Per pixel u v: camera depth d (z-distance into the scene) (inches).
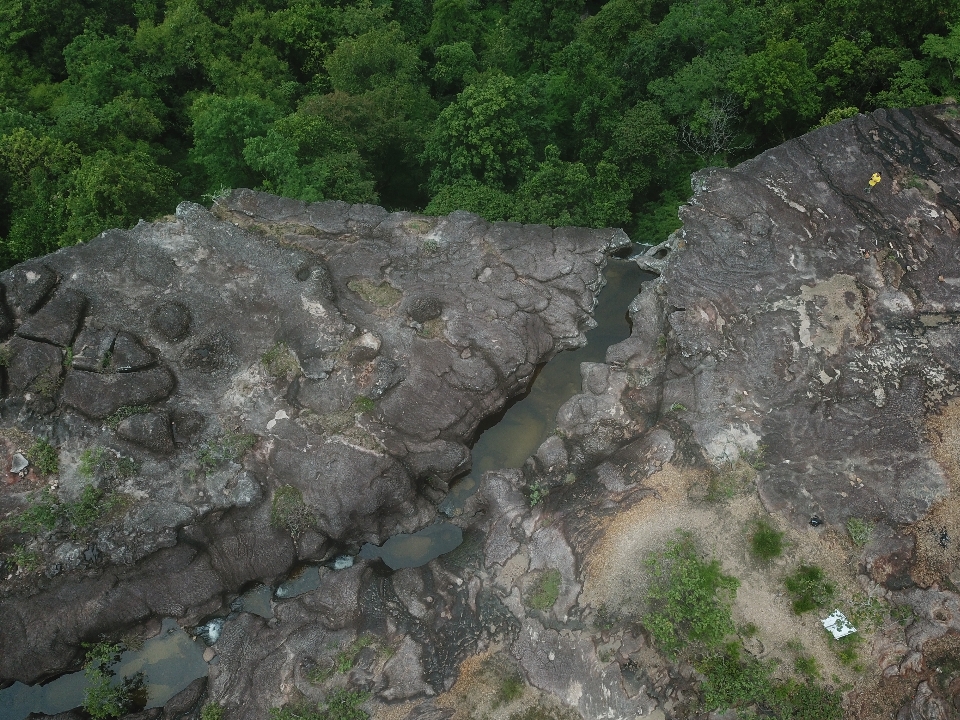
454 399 610.9
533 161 845.8
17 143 839.1
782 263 614.2
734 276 616.4
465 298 653.9
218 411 589.9
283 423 584.4
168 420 578.9
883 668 463.8
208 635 555.5
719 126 829.2
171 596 547.5
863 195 635.5
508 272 681.6
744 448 541.6
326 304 621.3
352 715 475.5
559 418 617.6
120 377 589.0
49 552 533.6
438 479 603.2
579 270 692.1
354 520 564.4
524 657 489.4
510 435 640.4
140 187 781.3
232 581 561.6
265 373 604.4
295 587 573.3
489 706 476.1
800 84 795.4
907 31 810.8
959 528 501.0
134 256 651.5
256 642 528.1
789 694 459.2
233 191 723.4
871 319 581.9
